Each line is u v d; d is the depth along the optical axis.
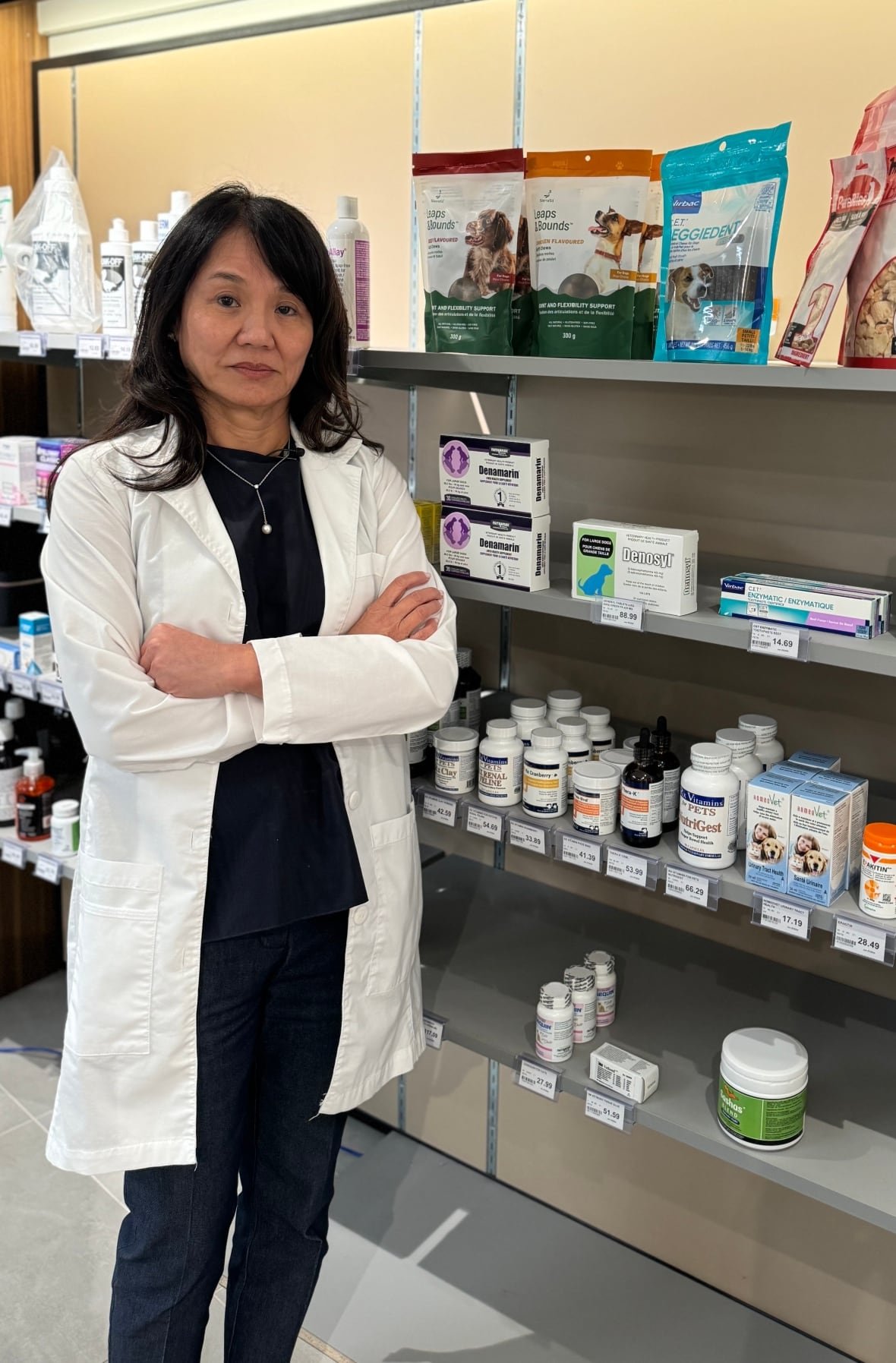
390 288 2.27
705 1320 2.09
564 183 1.61
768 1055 1.61
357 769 1.61
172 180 2.56
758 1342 2.04
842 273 1.36
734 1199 2.11
